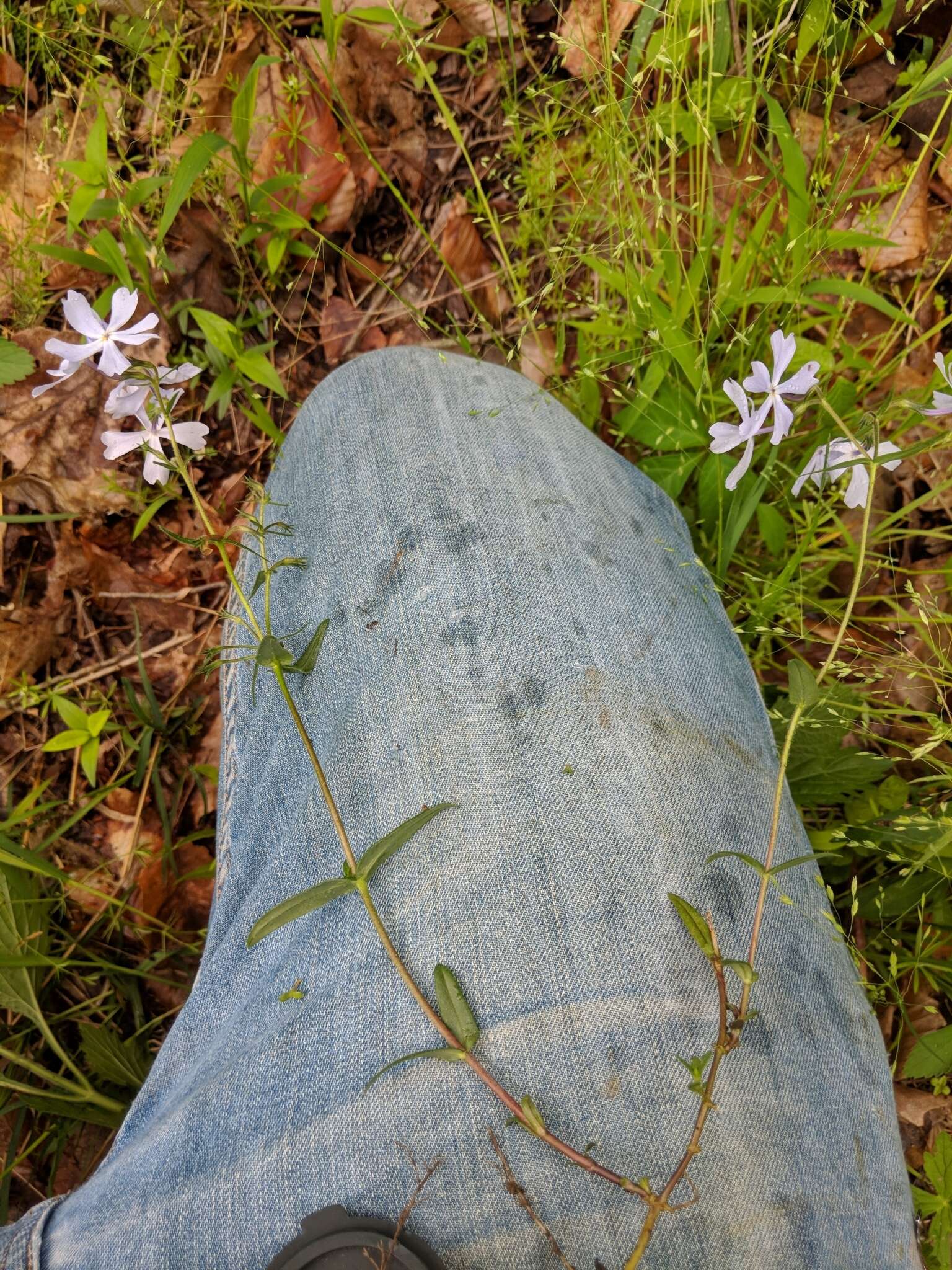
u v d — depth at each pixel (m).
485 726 0.20
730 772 0.20
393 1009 0.17
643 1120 0.16
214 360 0.36
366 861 0.17
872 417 0.19
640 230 0.30
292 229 0.37
